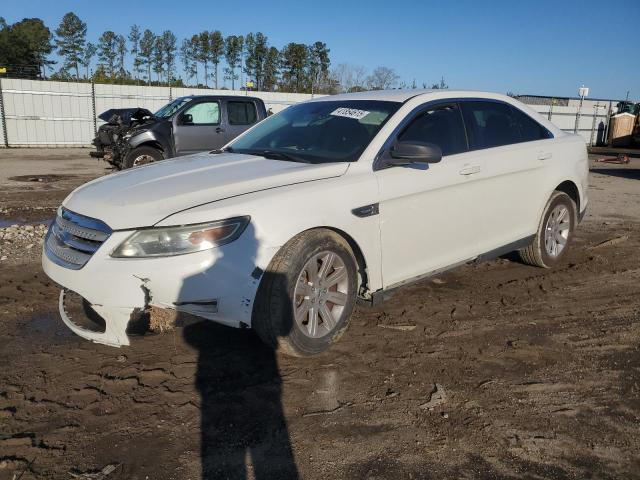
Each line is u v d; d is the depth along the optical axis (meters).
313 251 3.49
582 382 3.45
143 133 11.76
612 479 2.56
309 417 3.04
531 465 2.65
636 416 3.08
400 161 4.00
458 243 4.56
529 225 5.33
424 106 4.46
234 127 12.76
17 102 22.69
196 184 3.59
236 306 3.25
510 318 4.47
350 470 2.61
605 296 5.02
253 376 3.47
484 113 4.98
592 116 32.38
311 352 3.62
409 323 4.33
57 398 3.18
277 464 2.64
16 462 2.61
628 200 10.95
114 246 3.20
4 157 18.72
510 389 3.36
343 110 4.58
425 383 3.42
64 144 23.84
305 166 3.88
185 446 2.77
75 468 2.59
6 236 6.85
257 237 3.28
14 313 4.43
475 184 4.59
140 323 3.31
